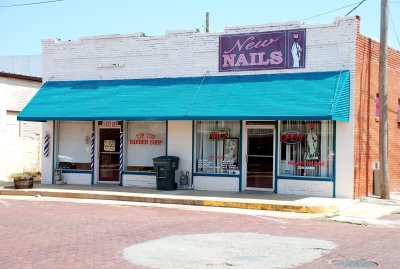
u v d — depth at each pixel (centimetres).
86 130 2211
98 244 1031
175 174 2012
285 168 1856
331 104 1652
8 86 2589
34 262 880
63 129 2242
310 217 1464
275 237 1127
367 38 1861
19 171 2656
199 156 2000
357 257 932
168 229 1214
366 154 1855
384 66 1788
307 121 1825
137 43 2108
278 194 1827
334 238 1128
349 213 1528
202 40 1995
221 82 1927
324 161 1798
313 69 1817
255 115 1731
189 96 1914
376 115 1947
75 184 2189
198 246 1016
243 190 1923
